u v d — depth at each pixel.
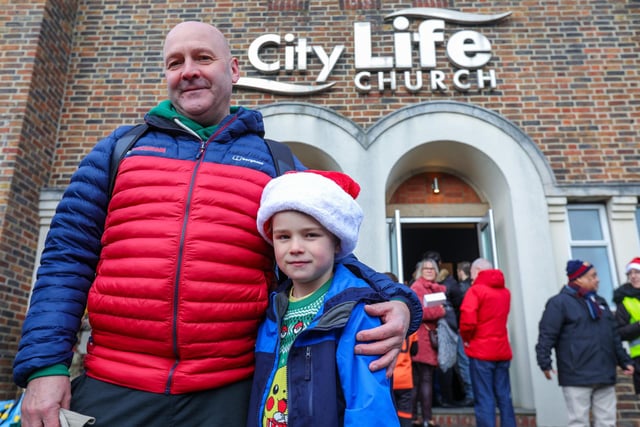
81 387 1.36
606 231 5.54
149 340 1.31
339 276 1.40
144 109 5.84
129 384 1.31
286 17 6.16
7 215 4.75
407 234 9.96
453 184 6.48
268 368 1.33
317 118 5.68
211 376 1.32
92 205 1.47
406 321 1.33
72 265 1.40
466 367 5.58
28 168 5.14
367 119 5.80
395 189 6.43
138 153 1.48
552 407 4.84
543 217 5.40
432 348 4.48
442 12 6.09
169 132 1.54
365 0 6.23
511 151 5.60
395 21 6.06
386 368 1.24
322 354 1.23
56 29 5.68
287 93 5.84
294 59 6.04
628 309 4.34
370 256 5.30
